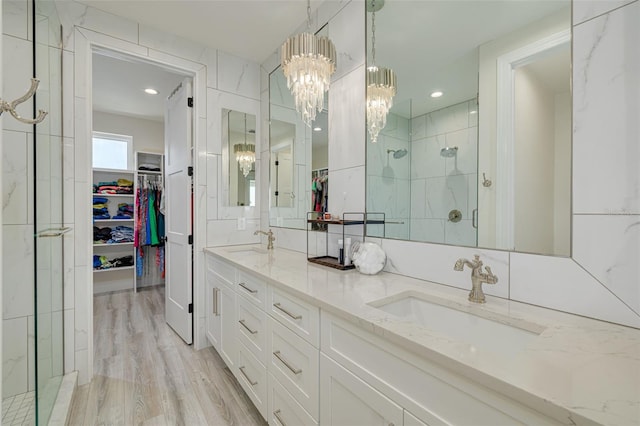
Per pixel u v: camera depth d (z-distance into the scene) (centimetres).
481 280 100
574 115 86
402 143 141
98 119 396
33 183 133
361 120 162
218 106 247
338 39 177
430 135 130
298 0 185
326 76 155
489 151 109
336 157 180
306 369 114
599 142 81
